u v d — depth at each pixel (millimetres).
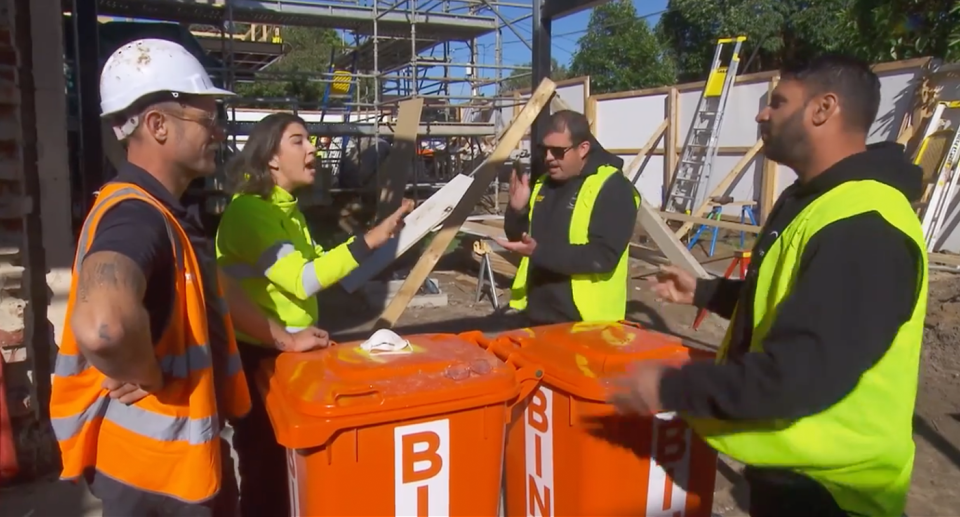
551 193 3615
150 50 1986
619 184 3355
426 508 2193
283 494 2887
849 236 1746
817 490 1969
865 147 1993
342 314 7469
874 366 1844
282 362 2387
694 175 13328
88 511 3621
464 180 4836
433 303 7836
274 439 2836
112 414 2010
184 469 1976
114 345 1582
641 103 14688
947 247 9898
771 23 19750
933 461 4277
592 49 26062
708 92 13016
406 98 10930
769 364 1763
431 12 10836
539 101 5543
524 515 2703
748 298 2129
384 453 2121
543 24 5555
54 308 3910
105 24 8219
